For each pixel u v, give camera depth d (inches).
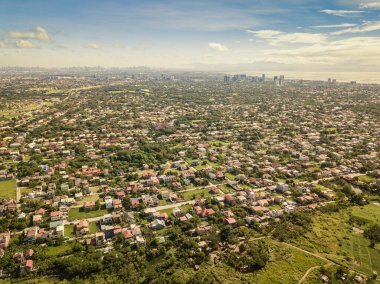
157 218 7416.3
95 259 5876.0
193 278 5452.8
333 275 5649.6
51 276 5526.6
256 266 5851.4
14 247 6190.9
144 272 5664.4
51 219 7160.4
